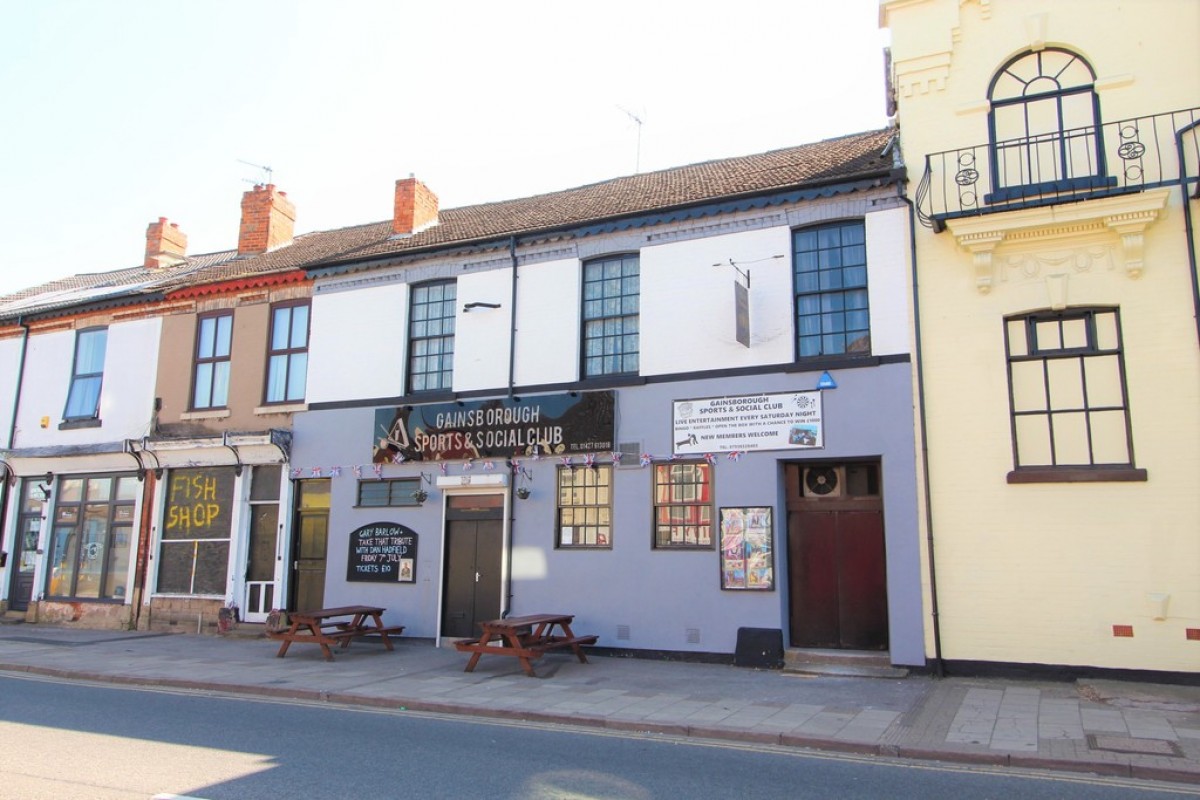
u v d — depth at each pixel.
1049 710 9.14
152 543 17.73
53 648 14.96
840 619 12.52
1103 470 10.81
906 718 8.94
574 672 12.02
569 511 14.20
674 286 13.94
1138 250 10.93
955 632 11.30
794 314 12.99
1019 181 11.88
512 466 14.60
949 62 12.53
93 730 8.65
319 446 16.44
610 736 8.57
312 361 16.86
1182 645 10.21
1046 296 11.38
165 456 17.77
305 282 17.38
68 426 19.44
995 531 11.26
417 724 9.12
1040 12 12.08
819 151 15.53
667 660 12.94
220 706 10.13
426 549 15.19
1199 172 10.84
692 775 7.04
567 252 15.01
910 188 12.48
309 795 6.37
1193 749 7.49
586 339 14.75
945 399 11.79
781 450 12.70
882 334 12.30
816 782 6.86
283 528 16.48
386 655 13.88
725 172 16.03
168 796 6.30
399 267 16.45
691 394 13.48
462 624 14.75
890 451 12.00
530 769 7.19
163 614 17.38
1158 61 11.39
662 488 13.55
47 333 20.50
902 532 11.75
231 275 18.17
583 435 14.04
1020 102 12.10
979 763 7.46
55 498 19.42
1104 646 10.56
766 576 12.52
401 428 15.59
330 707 10.14
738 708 9.54
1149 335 10.85
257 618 16.48
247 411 17.33
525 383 14.91
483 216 18.27
